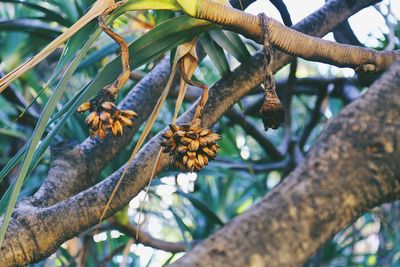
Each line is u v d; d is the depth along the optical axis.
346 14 2.97
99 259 4.75
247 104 4.83
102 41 3.88
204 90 2.31
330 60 2.28
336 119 1.69
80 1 3.79
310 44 2.23
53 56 4.29
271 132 5.67
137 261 4.91
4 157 4.01
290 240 1.57
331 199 1.61
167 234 5.73
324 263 4.93
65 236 2.61
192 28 2.31
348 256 5.13
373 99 1.69
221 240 1.56
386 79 1.71
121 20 3.87
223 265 1.54
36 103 4.02
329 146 1.66
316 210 1.60
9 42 4.07
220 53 2.75
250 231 1.57
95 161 3.06
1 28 3.62
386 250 4.79
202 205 4.25
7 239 2.53
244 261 1.55
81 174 3.02
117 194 2.69
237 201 5.62
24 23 3.63
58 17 3.62
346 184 1.63
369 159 1.65
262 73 2.76
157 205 4.49
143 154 2.74
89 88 2.27
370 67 2.33
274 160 4.73
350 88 4.68
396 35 3.87
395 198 1.66
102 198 2.68
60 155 3.04
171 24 2.30
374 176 1.64
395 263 4.70
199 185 5.51
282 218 1.59
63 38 2.14
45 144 2.30
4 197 2.22
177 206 5.10
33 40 4.06
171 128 2.26
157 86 3.19
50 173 3.00
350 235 5.17
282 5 2.97
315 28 2.92
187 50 2.36
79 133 3.66
